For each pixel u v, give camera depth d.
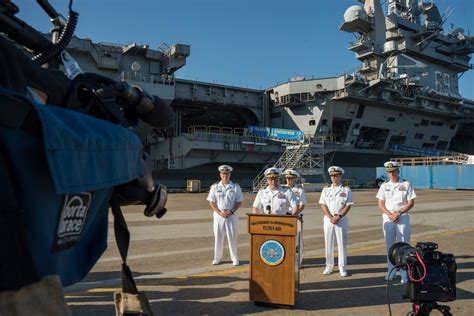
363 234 11.25
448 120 53.31
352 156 44.66
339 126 46.59
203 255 8.40
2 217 0.72
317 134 42.28
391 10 49.25
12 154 0.76
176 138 39.22
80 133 0.93
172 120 1.57
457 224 13.27
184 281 6.35
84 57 33.00
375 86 40.78
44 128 0.80
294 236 5.07
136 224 13.32
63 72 1.25
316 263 7.79
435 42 49.41
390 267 6.57
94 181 0.94
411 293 3.33
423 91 46.16
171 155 39.72
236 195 7.65
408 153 49.28
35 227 0.81
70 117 0.98
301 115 43.19
